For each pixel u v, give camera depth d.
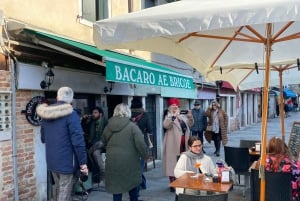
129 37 3.35
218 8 2.99
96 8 9.55
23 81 6.47
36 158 6.90
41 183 7.02
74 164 5.28
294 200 4.75
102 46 3.87
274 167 4.82
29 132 6.76
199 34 4.55
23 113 6.61
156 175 9.91
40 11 7.20
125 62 7.19
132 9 11.40
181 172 5.50
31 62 6.77
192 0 3.73
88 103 8.90
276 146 4.96
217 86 19.95
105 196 7.68
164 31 3.17
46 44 6.55
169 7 3.56
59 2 7.78
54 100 7.62
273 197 4.70
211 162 5.70
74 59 7.96
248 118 30.69
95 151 7.93
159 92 12.68
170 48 5.08
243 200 6.95
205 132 13.66
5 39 6.20
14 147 6.32
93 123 8.06
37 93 6.96
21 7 6.69
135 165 6.13
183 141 8.18
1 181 6.07
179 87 10.10
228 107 23.55
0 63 6.11
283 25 4.66
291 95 44.75
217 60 6.02
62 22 7.86
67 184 5.29
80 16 8.48
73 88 7.89
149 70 8.19
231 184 4.81
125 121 6.13
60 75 7.46
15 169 6.33
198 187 4.64
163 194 7.91
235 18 2.91
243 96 28.91
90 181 7.88
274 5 2.82
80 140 5.20
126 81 7.12
